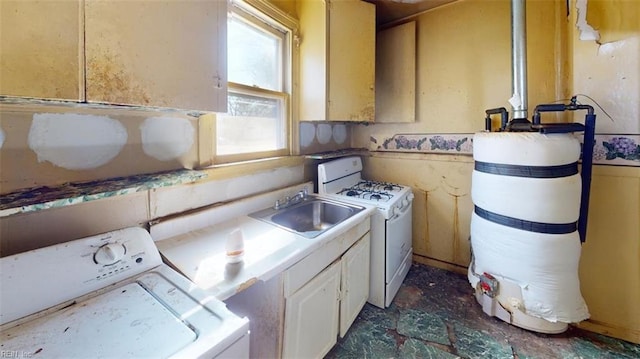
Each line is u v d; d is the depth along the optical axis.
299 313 1.20
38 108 0.88
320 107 1.93
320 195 2.12
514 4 1.70
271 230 1.39
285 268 1.07
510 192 1.56
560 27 1.87
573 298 1.56
